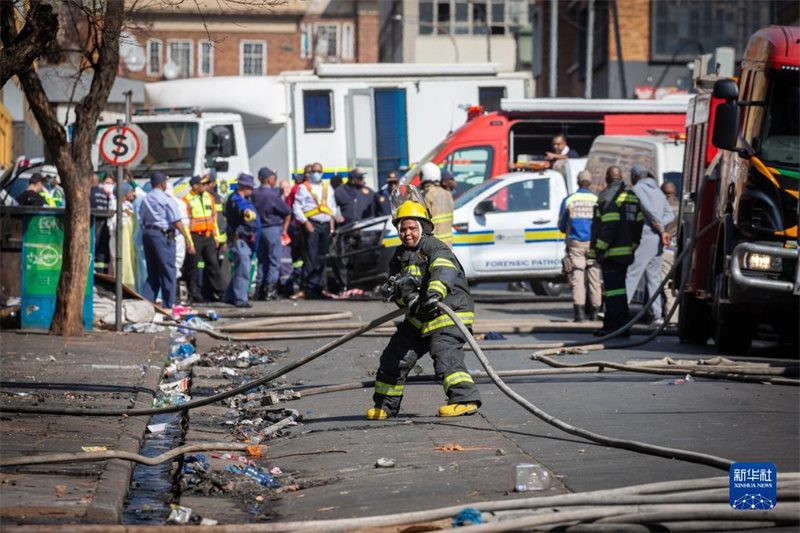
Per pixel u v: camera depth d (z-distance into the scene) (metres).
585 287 49.72
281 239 63.28
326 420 25.61
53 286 41.62
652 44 112.75
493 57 183.75
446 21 182.62
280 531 14.52
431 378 31.02
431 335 24.92
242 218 56.53
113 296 47.78
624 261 43.28
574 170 63.50
